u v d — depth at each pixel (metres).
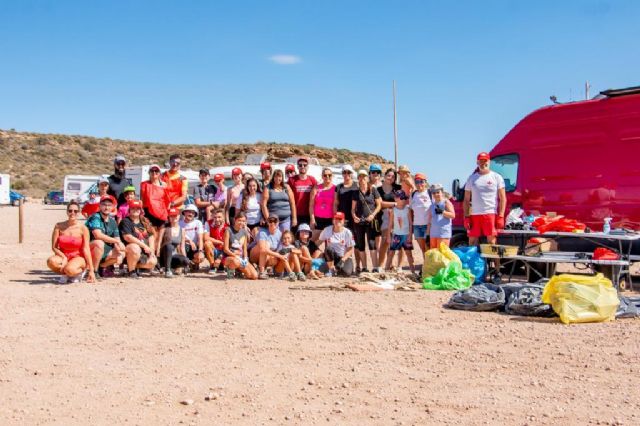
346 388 6.02
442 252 11.78
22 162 98.50
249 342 7.66
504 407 5.47
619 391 5.84
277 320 8.84
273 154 93.12
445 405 5.54
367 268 14.12
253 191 13.56
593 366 6.61
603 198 12.77
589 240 11.78
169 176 13.60
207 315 9.16
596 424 5.09
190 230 13.46
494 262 12.50
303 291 11.23
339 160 90.25
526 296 9.18
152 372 6.52
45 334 8.05
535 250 12.06
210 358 7.01
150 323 8.66
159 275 13.19
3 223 32.56
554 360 6.84
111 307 9.73
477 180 12.23
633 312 8.98
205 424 5.18
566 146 13.29
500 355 7.06
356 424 5.15
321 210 13.55
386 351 7.27
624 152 12.57
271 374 6.44
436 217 12.46
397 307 9.73
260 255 12.71
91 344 7.58
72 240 12.17
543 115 13.66
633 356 6.92
